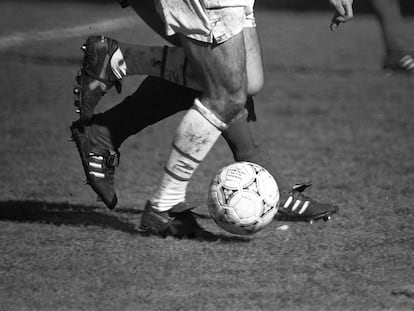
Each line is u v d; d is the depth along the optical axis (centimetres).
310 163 2659
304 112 3691
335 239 1670
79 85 1681
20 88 4156
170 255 1551
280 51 5403
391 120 3491
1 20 5931
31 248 1602
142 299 1316
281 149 2916
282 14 7081
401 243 1642
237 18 1516
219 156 2798
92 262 1508
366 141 3055
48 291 1355
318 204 1822
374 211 1933
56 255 1553
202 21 1502
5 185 2302
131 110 1734
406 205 2005
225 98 1560
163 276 1428
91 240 1658
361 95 4091
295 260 1522
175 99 1756
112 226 1791
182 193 1653
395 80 4491
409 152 2841
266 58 5156
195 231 1684
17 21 5878
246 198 1602
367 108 3769
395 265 1493
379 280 1409
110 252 1572
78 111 1703
